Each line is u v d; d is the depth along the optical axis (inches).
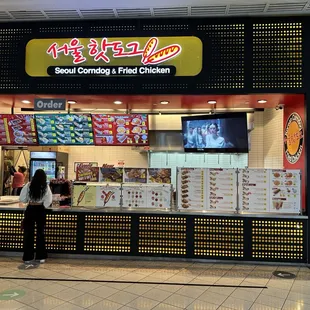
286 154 225.0
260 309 125.7
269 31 188.5
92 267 176.1
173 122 255.8
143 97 198.2
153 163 294.0
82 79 196.1
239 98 198.5
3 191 343.3
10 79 200.1
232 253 185.2
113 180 202.4
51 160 309.9
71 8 183.2
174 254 189.0
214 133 217.0
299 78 185.5
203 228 187.8
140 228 191.5
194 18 192.9
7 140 222.2
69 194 209.0
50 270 170.1
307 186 183.9
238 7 178.5
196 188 189.0
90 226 194.4
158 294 139.3
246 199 185.3
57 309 123.5
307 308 127.1
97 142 219.5
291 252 182.2
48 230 196.1
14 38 201.8
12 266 176.7
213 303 130.8
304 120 189.2
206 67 191.0
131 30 195.3
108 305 127.6
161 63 193.3
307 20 186.5
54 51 198.4
